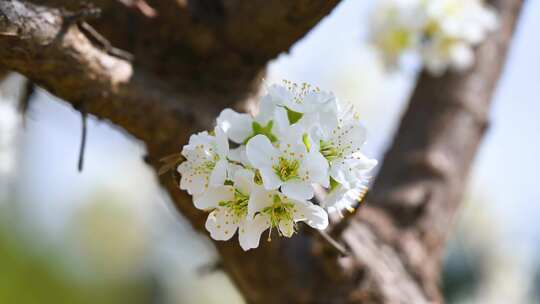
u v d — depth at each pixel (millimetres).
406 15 659
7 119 621
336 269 507
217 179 381
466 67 632
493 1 669
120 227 1224
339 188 394
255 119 390
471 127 608
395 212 562
